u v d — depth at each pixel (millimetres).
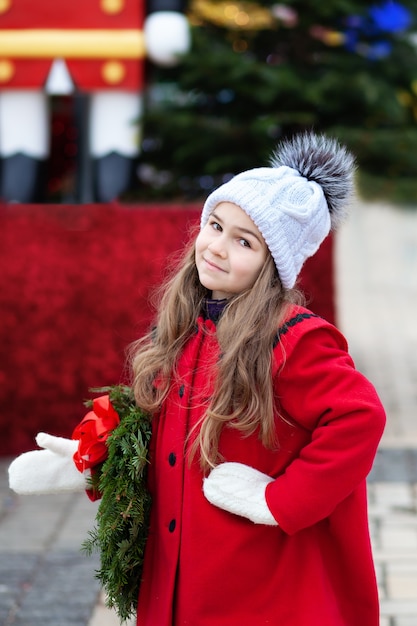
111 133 6598
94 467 2346
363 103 7633
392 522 4312
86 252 5633
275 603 2109
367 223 9914
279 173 2203
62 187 8352
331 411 2049
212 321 2258
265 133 7426
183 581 2137
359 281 10023
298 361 2096
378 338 8953
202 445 2092
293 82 7297
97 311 5664
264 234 2129
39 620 3424
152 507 2295
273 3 7555
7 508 4828
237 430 2123
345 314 9672
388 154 7832
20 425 5688
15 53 6449
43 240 5625
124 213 5609
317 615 2088
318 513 2035
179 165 7871
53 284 5645
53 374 5676
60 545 4250
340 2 7336
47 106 6734
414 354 8320
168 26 6445
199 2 7730
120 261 5633
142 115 6848
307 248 2240
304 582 2117
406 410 6570
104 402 2342
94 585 3758
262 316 2119
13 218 5609
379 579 3676
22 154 6570
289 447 2139
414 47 7812
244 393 2084
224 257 2160
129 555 2250
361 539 2193
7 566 3979
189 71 7258
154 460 2289
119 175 6648
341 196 2330
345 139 7504
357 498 2193
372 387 2096
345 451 2020
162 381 2266
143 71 6820
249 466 2115
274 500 2043
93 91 6512
